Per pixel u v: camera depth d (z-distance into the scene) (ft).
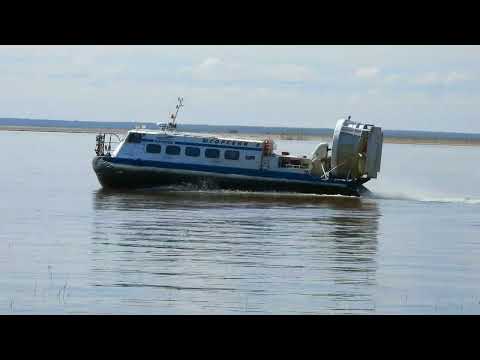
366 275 92.38
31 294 80.74
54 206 144.77
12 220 127.95
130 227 122.01
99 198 155.94
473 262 100.73
